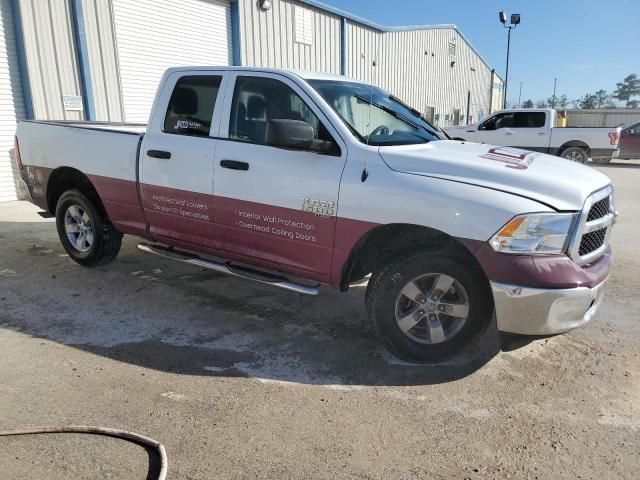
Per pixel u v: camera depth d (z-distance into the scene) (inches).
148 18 482.9
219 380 139.5
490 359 153.8
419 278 145.3
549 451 113.2
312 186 154.1
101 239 219.1
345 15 742.5
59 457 107.5
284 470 105.5
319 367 148.0
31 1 394.3
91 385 135.0
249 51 590.9
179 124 188.2
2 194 399.9
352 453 111.4
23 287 205.0
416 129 180.7
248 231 170.9
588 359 153.9
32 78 401.1
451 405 130.2
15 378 137.3
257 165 164.7
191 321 177.0
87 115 439.5
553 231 129.9
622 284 219.9
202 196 178.7
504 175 138.3
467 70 1304.1
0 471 102.7
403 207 140.7
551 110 703.1
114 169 203.5
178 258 191.3
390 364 150.5
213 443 113.2
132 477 102.3
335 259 154.9
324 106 158.6
